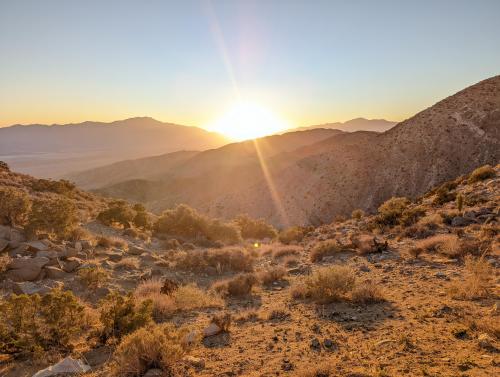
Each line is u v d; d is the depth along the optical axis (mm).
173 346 5789
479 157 82375
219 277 15273
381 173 94062
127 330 7113
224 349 6617
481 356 4871
